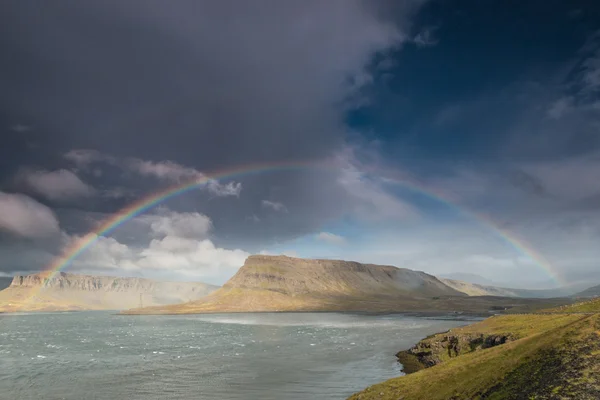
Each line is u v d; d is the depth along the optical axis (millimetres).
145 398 65125
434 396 45500
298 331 195250
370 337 156750
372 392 52531
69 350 130875
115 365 97250
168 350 126812
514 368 43156
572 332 45219
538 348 45469
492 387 41188
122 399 64812
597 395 32281
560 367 38656
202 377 80188
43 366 97812
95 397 66438
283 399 61969
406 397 47938
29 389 72812
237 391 67875
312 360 98625
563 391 34469
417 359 94438
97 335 195625
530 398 35500
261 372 84062
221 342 150125
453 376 48938
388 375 77750
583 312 82188
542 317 80250
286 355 108875
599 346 39781
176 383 75250
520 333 68938
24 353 124312
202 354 114938
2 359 111375
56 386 74875
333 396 62750
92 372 88188
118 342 156625
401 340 143000
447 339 88750
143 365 96500
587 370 36281
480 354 54156
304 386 70125
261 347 130000
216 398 63875
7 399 66438
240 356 108812
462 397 42250
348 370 83812
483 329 84812
